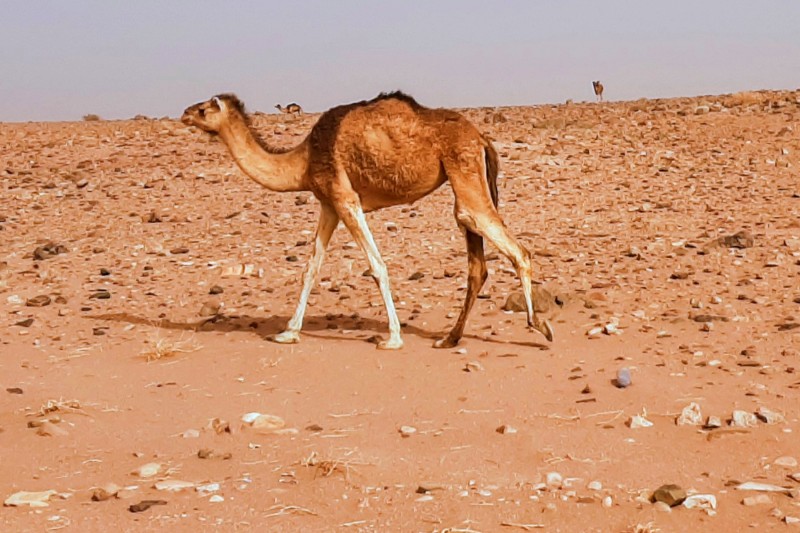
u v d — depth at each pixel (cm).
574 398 795
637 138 2197
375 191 960
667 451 684
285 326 1068
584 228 1512
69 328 1097
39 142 2411
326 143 952
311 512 595
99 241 1558
